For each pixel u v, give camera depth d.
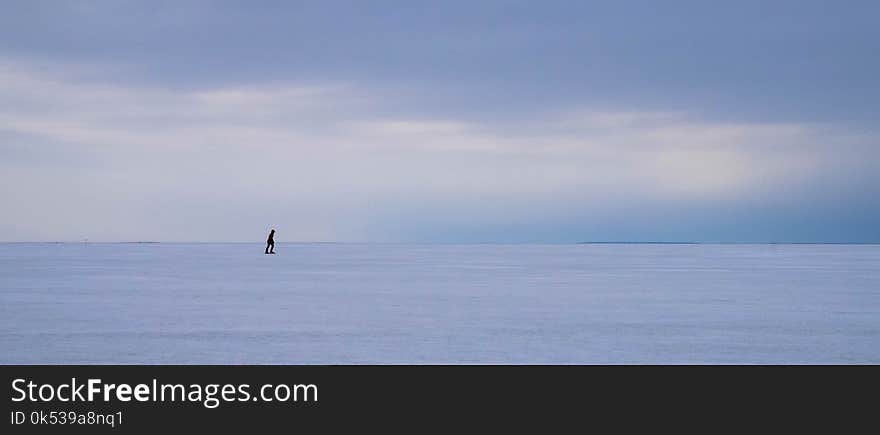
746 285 27.38
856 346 14.49
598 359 13.34
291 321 17.27
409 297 22.44
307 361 13.13
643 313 18.77
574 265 43.31
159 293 23.45
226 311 18.95
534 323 17.08
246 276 31.50
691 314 18.69
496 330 16.08
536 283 28.05
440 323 17.06
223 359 13.26
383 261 47.88
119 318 17.69
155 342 14.64
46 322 17.06
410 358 13.38
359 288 25.42
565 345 14.49
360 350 13.97
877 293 24.11
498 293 23.75
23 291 24.08
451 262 46.84
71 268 37.72
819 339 15.20
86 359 13.23
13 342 14.61
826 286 27.00
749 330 16.23
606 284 27.67
